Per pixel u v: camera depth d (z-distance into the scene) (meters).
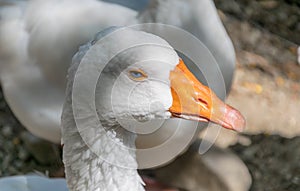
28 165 6.90
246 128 7.05
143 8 6.09
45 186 4.86
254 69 7.68
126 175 3.99
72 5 6.21
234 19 8.31
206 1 5.87
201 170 6.41
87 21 6.07
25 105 6.26
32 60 6.14
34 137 6.92
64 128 3.90
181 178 6.40
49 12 6.22
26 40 6.21
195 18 5.79
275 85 7.54
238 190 6.40
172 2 5.76
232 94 7.32
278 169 6.85
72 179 4.02
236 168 6.54
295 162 6.93
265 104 7.29
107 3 6.21
